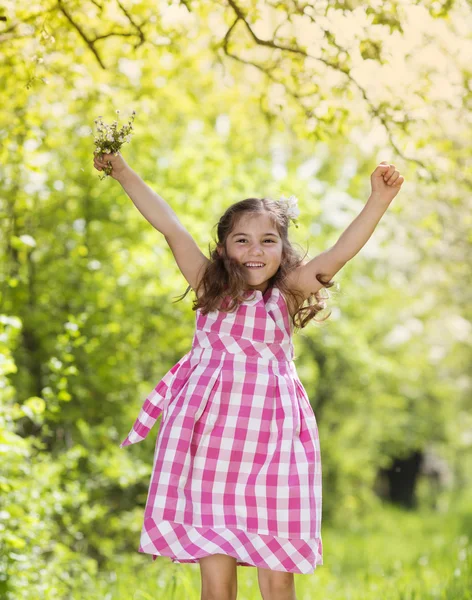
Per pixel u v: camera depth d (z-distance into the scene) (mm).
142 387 9992
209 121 10719
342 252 3357
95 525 9477
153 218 3453
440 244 9586
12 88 5473
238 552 3111
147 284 9336
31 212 8766
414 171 5543
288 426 3205
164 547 3154
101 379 9039
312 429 3309
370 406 19922
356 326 16531
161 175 10219
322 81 5000
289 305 3418
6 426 5762
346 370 17391
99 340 9172
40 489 6586
